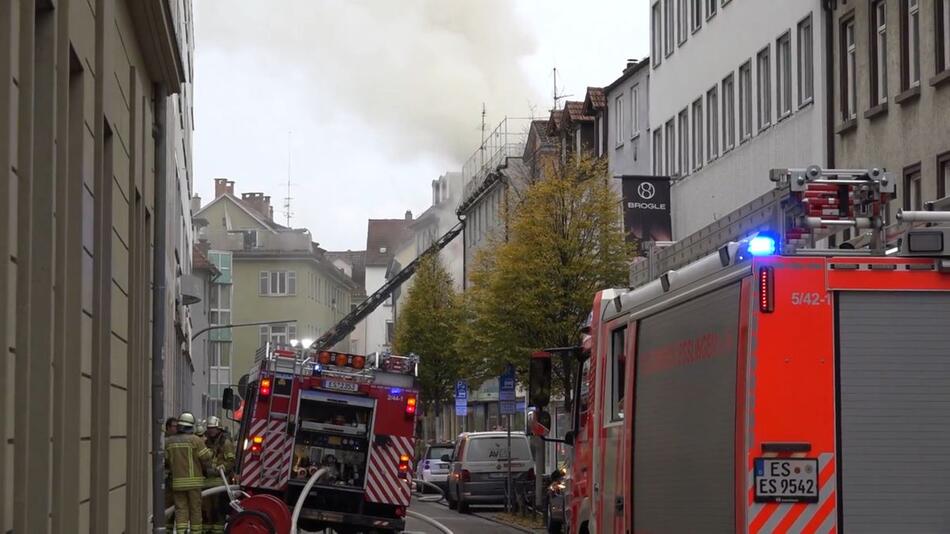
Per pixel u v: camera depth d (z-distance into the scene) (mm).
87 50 10781
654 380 10930
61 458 9094
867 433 8555
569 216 36312
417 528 32406
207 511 23234
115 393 13570
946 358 8641
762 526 8492
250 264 128750
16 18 7309
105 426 12375
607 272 35875
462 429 80062
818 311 8641
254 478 21422
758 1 36250
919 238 8695
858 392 8594
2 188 6926
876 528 8484
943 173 26469
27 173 7672
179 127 45375
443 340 66750
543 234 36125
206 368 90688
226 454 24891
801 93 33438
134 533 15625
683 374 10086
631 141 49438
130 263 15461
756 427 8555
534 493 35531
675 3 43656
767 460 8523
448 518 37125
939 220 9391
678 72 43375
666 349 10617
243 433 23531
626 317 12062
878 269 8672
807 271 8656
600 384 13109
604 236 36062
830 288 8648
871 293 8664
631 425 11609
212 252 108500
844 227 9625
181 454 21047
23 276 7641
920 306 8672
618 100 51469
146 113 17500
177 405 46781
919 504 8516
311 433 21531
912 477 8531
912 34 27812
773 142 35094
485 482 39219
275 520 17359
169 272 36125
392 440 21625
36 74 8617
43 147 8609
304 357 21734
